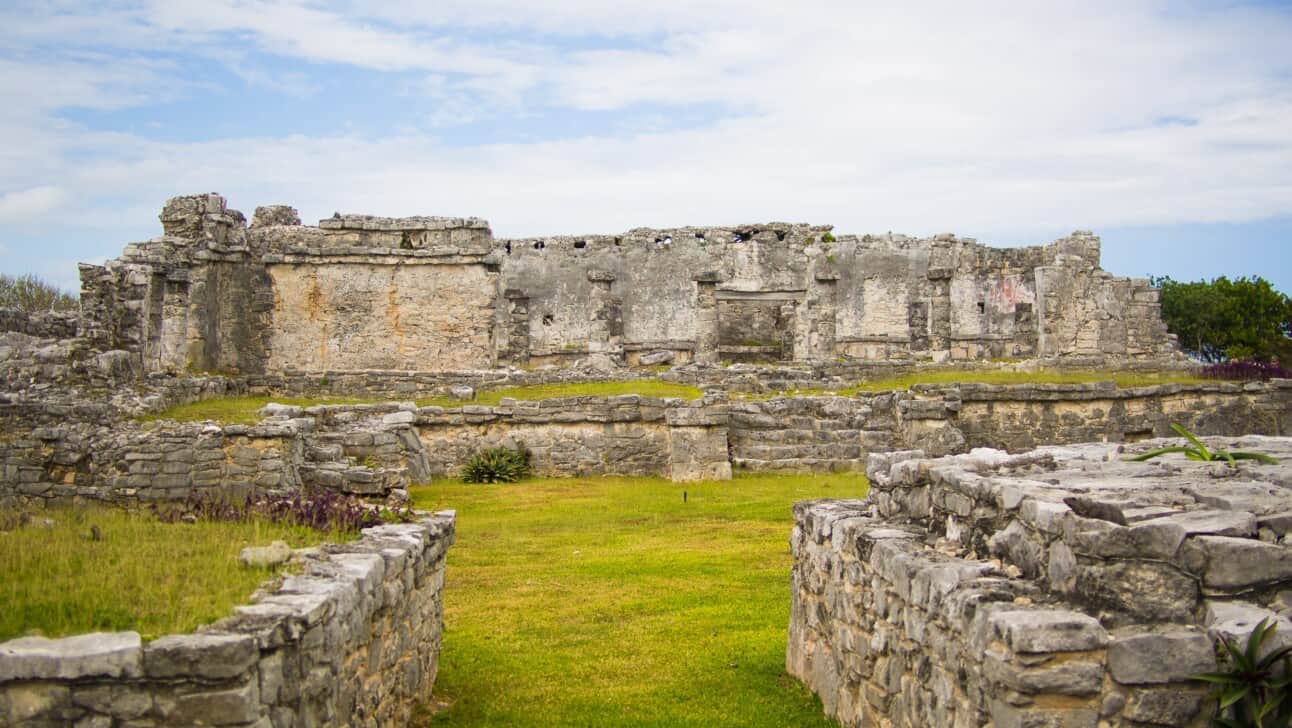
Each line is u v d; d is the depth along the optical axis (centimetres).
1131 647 632
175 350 3262
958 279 5353
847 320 5162
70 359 2423
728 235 5050
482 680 1160
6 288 5256
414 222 3812
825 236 5169
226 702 648
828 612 1054
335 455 2122
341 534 1035
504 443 2730
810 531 1129
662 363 4831
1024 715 638
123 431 1981
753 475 2722
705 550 1855
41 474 1945
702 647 1284
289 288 3653
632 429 2748
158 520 1116
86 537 966
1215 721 626
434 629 1112
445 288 3700
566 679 1164
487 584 1612
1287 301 7219
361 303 3678
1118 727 634
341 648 770
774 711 1057
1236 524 679
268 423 1998
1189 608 659
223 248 3512
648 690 1126
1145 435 3216
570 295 5109
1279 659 615
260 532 1012
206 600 740
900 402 2895
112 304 2694
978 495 843
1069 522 695
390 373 3147
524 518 2162
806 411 2909
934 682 767
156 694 648
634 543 1927
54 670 639
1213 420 3256
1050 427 3158
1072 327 4284
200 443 1944
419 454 2577
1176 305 7138
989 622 674
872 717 905
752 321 5528
